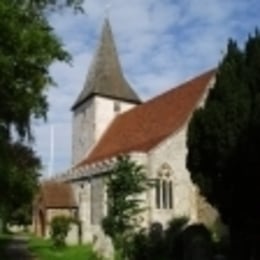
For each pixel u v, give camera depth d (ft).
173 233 106.11
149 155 118.11
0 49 53.67
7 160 76.48
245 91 74.54
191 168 77.36
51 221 141.79
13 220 185.47
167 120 134.51
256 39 77.46
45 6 61.57
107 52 180.96
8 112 63.36
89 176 142.41
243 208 69.41
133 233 101.86
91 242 132.16
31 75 58.49
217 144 72.79
